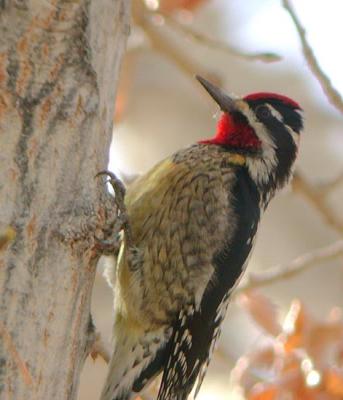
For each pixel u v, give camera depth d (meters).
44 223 8.12
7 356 7.77
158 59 20.17
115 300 10.84
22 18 8.17
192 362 11.22
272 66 20.67
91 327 8.96
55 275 8.16
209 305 11.02
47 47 8.26
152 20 14.30
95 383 17.52
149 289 10.75
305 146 20.84
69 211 8.32
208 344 11.30
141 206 10.76
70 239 8.27
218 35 19.95
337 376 11.52
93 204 8.55
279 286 19.31
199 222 10.84
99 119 8.70
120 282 10.72
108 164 9.03
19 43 8.14
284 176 12.02
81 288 8.52
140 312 10.80
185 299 10.86
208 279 10.91
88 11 8.54
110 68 8.93
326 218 13.98
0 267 7.85
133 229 10.70
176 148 19.88
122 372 10.75
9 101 8.05
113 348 10.76
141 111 19.97
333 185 14.00
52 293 8.13
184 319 10.92
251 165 11.53
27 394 7.84
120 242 10.51
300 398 11.48
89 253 8.60
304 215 20.25
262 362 11.94
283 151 11.91
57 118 8.29
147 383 10.85
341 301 19.28
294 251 20.08
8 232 6.78
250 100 11.86
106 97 8.86
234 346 17.91
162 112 20.09
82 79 8.47
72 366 8.41
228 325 18.12
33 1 8.20
